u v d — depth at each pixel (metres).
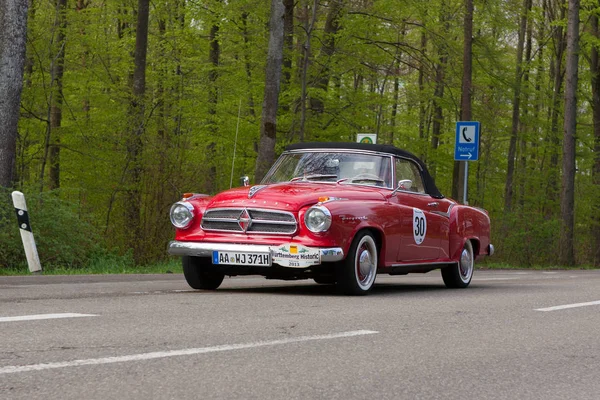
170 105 25.48
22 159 26.42
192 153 19.36
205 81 27.89
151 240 17.97
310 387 4.51
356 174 10.66
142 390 4.26
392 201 10.51
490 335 6.88
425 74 27.89
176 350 5.41
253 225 9.53
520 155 42.53
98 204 19.88
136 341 5.73
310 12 26.11
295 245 9.29
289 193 9.68
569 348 6.39
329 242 9.30
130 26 31.84
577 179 39.62
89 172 22.89
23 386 4.25
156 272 15.78
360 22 25.39
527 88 30.12
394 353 5.75
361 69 26.95
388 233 10.21
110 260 16.61
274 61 20.12
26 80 25.30
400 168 11.04
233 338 6.03
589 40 35.53
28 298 8.54
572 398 4.58
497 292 11.52
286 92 25.56
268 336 6.19
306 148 11.14
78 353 5.19
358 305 8.66
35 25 24.81
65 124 26.36
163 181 18.27
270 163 20.16
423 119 39.72
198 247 9.66
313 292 10.34
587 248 37.38
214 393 4.27
